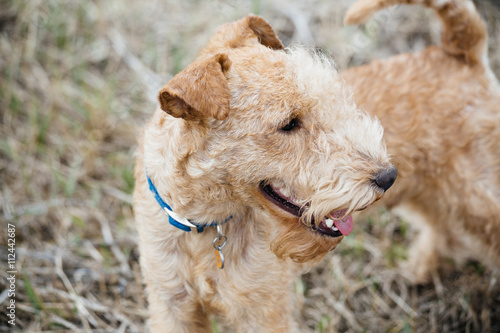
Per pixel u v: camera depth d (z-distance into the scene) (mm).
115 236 4234
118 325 3742
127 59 5473
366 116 2617
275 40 2873
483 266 4102
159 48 5578
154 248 2791
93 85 5262
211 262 2768
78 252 4105
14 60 5246
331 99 2404
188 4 5895
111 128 4945
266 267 2746
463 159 3314
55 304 3703
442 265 4203
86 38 5637
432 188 3514
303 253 2588
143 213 2814
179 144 2420
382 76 3395
